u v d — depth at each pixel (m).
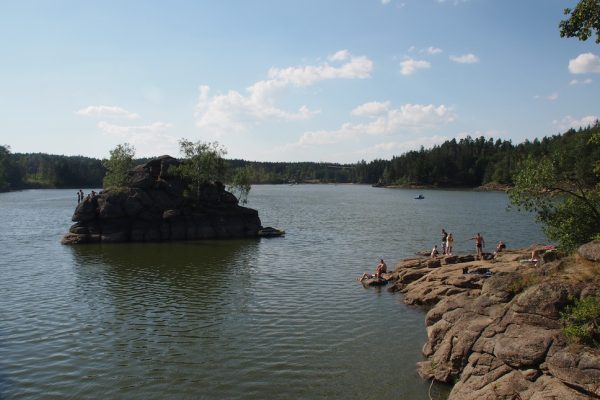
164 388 21.86
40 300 36.34
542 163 29.92
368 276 42.88
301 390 21.55
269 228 77.06
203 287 40.28
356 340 27.62
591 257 21.17
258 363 24.47
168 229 71.06
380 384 22.00
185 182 77.62
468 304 24.55
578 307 18.34
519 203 31.50
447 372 21.75
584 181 29.53
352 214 113.50
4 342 27.59
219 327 30.02
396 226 87.56
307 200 175.00
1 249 61.06
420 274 41.19
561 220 30.09
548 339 18.03
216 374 23.25
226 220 74.81
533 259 39.41
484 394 17.89
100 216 69.00
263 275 45.12
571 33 24.20
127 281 42.66
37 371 23.70
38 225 87.25
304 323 30.72
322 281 42.59
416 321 31.08
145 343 27.34
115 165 77.00
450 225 88.31
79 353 25.97
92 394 21.36
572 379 16.16
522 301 20.19
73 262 52.03
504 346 18.94
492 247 63.12
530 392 16.83
